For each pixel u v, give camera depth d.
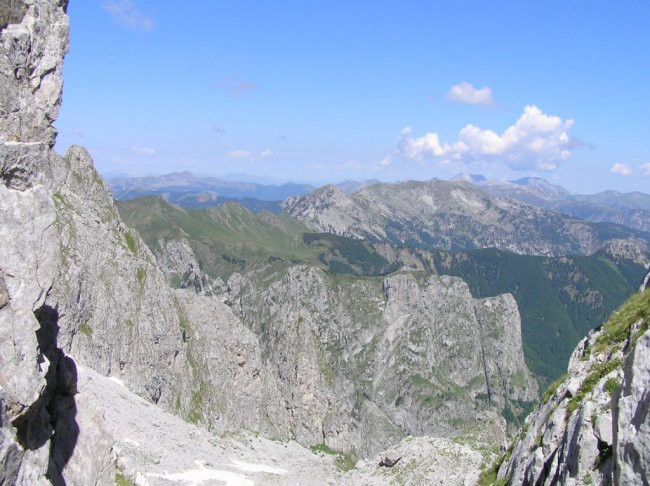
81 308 138.75
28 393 32.69
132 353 149.38
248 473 118.25
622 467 27.06
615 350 41.00
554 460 36.53
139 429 111.81
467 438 93.94
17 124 35.88
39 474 33.62
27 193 35.06
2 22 37.62
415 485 80.06
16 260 33.56
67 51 41.47
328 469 148.88
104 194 180.25
